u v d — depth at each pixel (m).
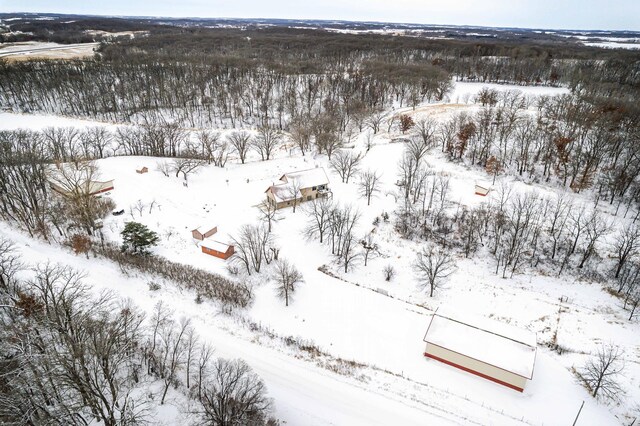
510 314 56.00
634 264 62.38
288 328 51.84
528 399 42.59
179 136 116.38
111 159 98.31
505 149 90.81
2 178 71.12
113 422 31.11
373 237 71.12
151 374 41.47
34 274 54.91
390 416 39.56
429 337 46.81
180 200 83.19
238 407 35.06
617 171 81.12
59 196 78.56
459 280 62.38
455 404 41.56
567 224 70.56
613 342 50.91
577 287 61.66
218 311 53.06
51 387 33.91
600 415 40.88
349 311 55.41
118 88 153.00
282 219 76.56
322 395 41.47
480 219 72.00
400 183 84.56
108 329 38.62
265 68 179.50
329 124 109.12
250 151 115.44
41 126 125.69
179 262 63.62
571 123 99.25
